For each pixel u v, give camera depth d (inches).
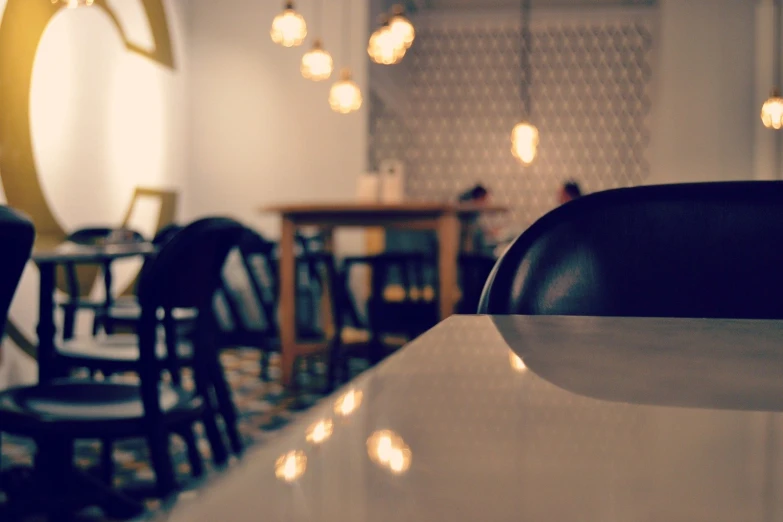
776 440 6.7
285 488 4.8
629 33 347.9
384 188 178.4
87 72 198.4
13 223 52.8
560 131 352.5
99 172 205.3
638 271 32.9
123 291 219.0
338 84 231.5
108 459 106.4
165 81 246.1
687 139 296.8
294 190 260.7
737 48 294.0
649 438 6.7
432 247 224.7
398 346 179.2
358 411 7.6
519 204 353.4
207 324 92.0
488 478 5.2
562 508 4.6
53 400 80.5
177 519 4.3
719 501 4.8
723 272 32.5
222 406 102.2
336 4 257.9
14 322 167.6
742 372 11.1
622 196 33.9
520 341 14.3
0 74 163.8
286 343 175.6
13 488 96.6
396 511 4.4
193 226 80.2
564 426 7.2
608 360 12.2
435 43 358.9
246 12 263.6
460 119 356.5
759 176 290.8
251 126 262.8
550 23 352.5
